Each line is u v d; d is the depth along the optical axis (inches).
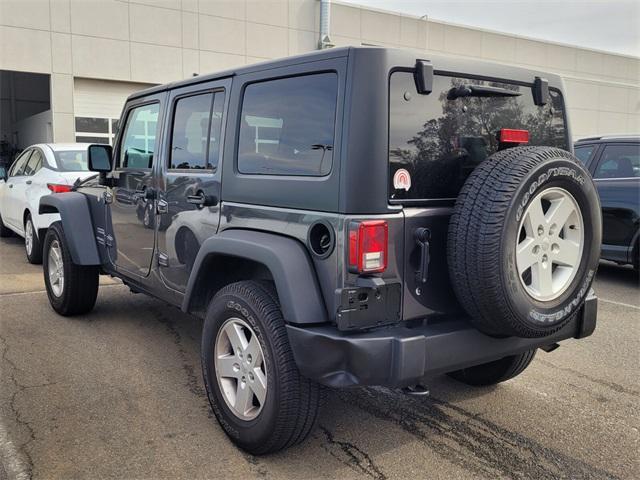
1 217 402.6
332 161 107.1
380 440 131.0
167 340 195.8
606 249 293.6
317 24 834.2
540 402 153.2
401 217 107.0
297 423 113.2
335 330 105.3
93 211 203.9
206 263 133.0
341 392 157.5
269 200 120.9
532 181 104.1
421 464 120.9
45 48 683.4
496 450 127.5
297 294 106.7
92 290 213.5
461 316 117.8
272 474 115.6
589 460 124.1
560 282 114.7
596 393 159.9
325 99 110.4
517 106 129.1
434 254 111.8
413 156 110.2
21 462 118.2
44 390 153.8
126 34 725.3
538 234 109.4
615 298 271.3
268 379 113.3
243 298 118.9
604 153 299.0
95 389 154.9
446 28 928.9
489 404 151.5
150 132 169.0
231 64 789.2
